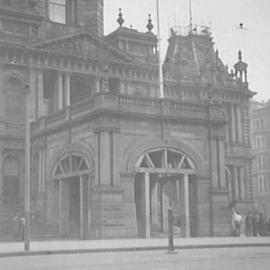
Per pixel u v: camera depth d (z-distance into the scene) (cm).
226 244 2908
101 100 3541
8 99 5131
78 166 3909
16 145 5097
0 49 5069
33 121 4759
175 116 3772
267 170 9175
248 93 6781
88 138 3716
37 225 4175
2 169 5012
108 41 6084
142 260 2047
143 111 3675
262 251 2541
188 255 2294
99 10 6384
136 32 6175
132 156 3597
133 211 3544
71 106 4025
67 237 3959
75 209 4312
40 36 5547
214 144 3956
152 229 4391
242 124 6750
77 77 5559
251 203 6588
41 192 4406
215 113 3981
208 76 6556
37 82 5231
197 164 3850
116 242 3081
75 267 1803
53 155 4266
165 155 3738
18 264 1995
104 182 3478
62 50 5338
